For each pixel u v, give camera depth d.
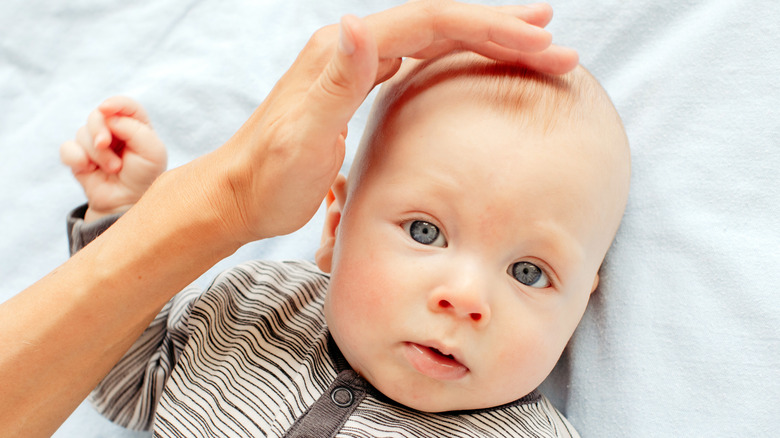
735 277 0.97
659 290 1.03
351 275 0.89
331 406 0.93
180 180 0.86
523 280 0.90
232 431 0.92
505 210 0.85
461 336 0.85
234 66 1.41
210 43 1.45
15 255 1.34
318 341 1.01
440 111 0.90
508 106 0.89
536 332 0.89
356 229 0.91
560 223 0.88
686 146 1.07
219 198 0.82
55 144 1.41
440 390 0.90
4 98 1.45
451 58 0.96
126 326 0.83
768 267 0.96
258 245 1.30
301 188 0.80
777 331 0.93
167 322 1.10
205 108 1.39
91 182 1.05
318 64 0.82
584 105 0.93
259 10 1.45
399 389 0.91
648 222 1.06
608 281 1.07
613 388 1.02
